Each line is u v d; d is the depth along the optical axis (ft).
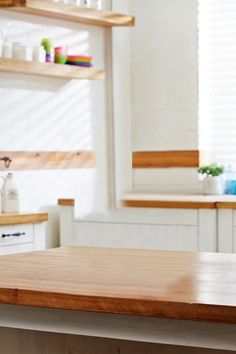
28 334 7.82
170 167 20.33
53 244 18.71
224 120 20.03
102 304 6.11
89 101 19.77
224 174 19.58
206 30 20.17
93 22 19.34
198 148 19.97
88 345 7.57
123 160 20.47
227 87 19.98
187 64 20.12
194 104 20.04
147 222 17.21
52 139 18.69
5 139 17.40
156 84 20.57
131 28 20.70
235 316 5.59
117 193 20.21
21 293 6.50
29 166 17.95
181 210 16.81
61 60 18.04
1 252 15.11
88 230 17.94
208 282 6.79
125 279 7.00
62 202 18.19
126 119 20.63
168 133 20.42
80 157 19.47
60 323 6.62
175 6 20.25
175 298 5.97
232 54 19.89
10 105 17.51
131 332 6.30
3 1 16.63
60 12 17.61
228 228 16.38
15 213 15.99
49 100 18.57
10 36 17.42
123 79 20.53
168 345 7.26
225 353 7.04
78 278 7.08
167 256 8.73
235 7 19.80
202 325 5.99
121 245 17.56
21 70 16.69
